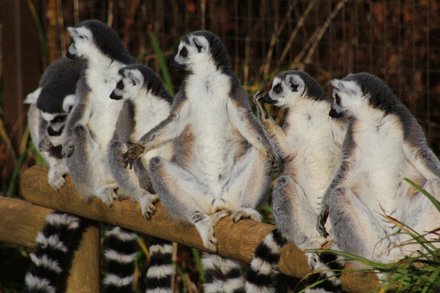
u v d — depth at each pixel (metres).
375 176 11.34
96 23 14.73
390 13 20.69
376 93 11.31
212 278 13.34
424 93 20.08
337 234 10.77
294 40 20.97
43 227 14.37
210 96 12.88
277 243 11.33
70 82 15.52
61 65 16.02
